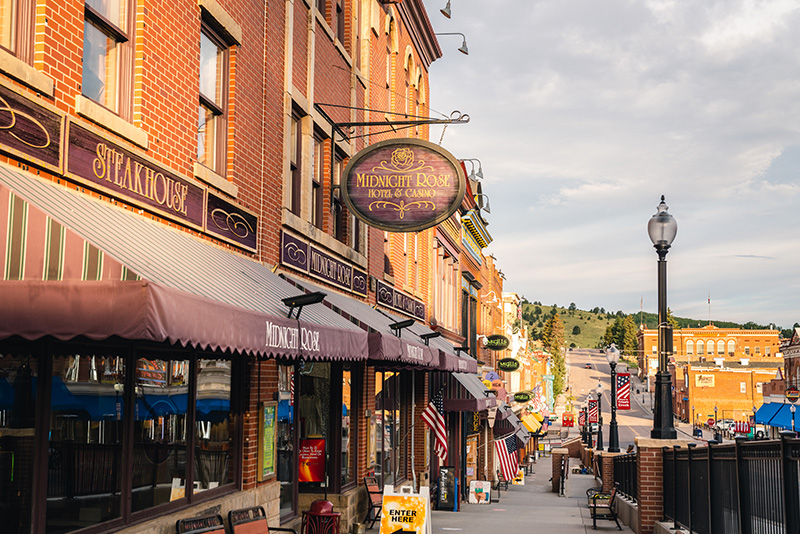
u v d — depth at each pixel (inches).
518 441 1696.6
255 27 468.4
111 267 219.0
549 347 7249.0
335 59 644.1
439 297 1144.8
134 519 321.4
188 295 231.9
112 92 325.1
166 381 352.8
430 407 832.9
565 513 833.5
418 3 917.2
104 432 303.0
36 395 264.5
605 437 3791.8
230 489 424.8
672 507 569.6
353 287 663.1
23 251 216.4
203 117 414.6
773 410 3149.6
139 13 340.5
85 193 292.7
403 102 906.1
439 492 884.0
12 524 253.3
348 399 641.0
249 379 442.6
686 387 5231.3
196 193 383.2
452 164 536.1
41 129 263.3
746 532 373.1
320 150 620.1
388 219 538.9
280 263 496.4
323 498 586.6
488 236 1631.4
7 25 259.3
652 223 617.0
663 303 612.4
